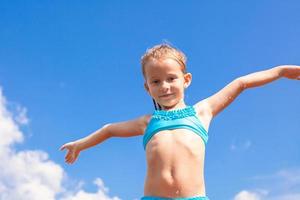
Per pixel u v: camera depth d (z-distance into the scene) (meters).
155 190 1.54
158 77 1.65
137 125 1.72
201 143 1.60
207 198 1.54
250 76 1.73
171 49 1.68
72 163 1.82
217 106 1.71
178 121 1.62
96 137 1.79
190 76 1.72
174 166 1.54
